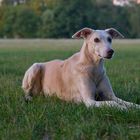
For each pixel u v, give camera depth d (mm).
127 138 7410
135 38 87938
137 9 89625
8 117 9000
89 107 9367
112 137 7660
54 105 9703
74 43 59688
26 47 48000
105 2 88688
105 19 85938
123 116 8695
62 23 85562
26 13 93062
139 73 17469
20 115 9055
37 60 25766
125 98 10953
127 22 87625
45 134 8008
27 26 92438
